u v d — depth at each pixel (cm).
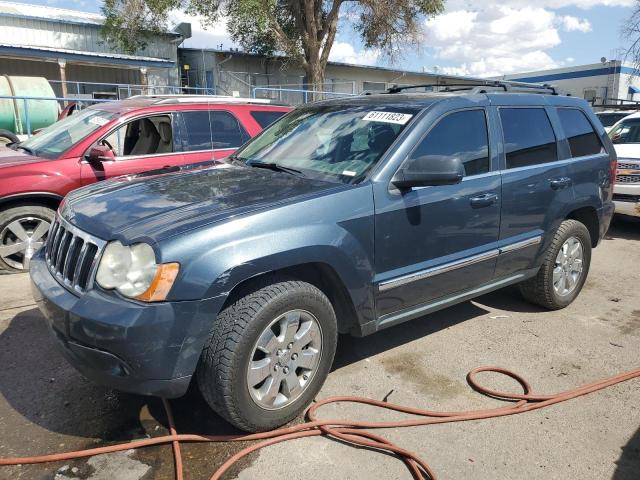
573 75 3334
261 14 1931
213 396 280
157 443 291
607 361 397
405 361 393
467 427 313
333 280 322
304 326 307
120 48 2256
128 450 287
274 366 295
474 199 385
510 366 388
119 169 577
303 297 298
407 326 455
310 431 303
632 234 828
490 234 404
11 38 2036
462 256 385
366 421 315
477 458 286
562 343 427
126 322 255
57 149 577
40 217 551
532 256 447
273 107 689
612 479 272
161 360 263
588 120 505
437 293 379
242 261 274
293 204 303
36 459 273
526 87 477
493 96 421
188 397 338
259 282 292
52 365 375
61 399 334
